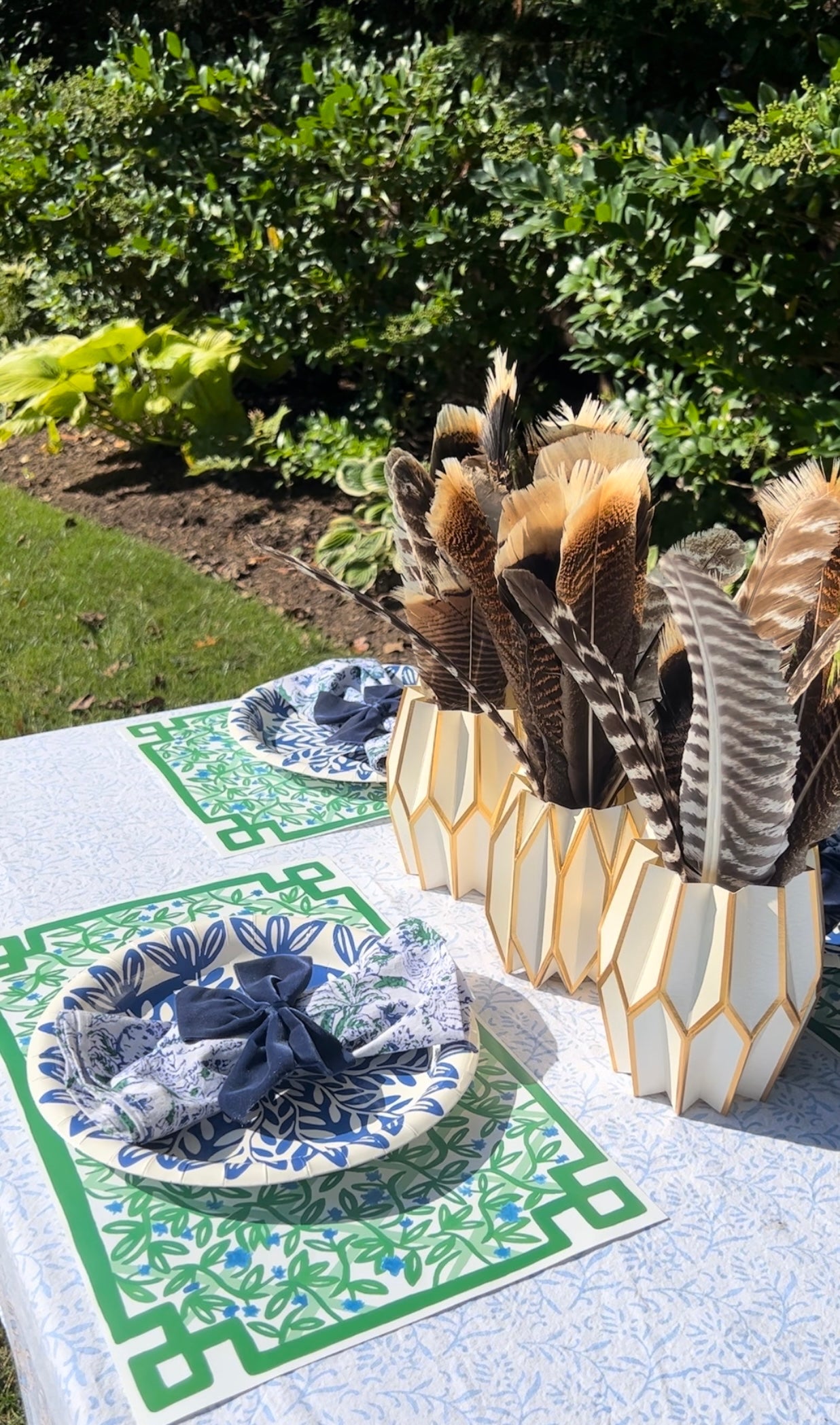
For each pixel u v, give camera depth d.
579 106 4.14
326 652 4.11
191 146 5.28
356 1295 0.83
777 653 0.81
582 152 3.75
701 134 3.37
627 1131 0.99
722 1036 0.97
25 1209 0.91
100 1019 1.05
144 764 1.66
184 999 1.06
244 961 1.17
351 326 4.87
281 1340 0.80
